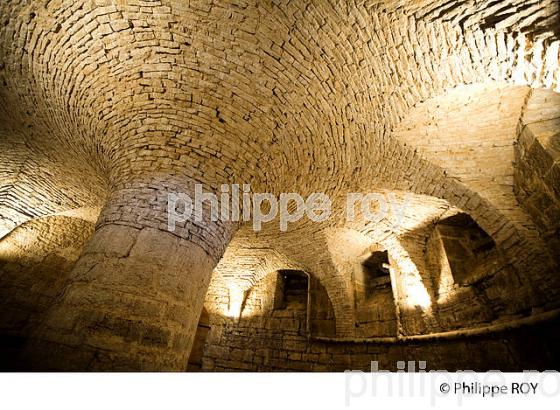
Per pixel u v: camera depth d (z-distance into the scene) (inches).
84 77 159.8
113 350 112.2
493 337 202.7
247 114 170.6
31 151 241.9
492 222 204.1
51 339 110.3
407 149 207.6
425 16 137.0
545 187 168.6
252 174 182.2
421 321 258.5
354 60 161.8
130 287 124.6
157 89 160.1
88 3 140.6
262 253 349.1
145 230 138.6
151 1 139.8
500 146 194.5
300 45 155.9
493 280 218.4
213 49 154.8
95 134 174.9
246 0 141.5
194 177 160.1
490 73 144.0
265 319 359.6
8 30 154.6
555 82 129.6
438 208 258.1
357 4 140.4
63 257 337.1
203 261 152.3
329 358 303.7
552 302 171.6
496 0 120.5
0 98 199.5
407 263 283.9
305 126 183.3
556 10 113.0
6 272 302.7
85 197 278.7
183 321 133.1
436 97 177.9
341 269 321.7
